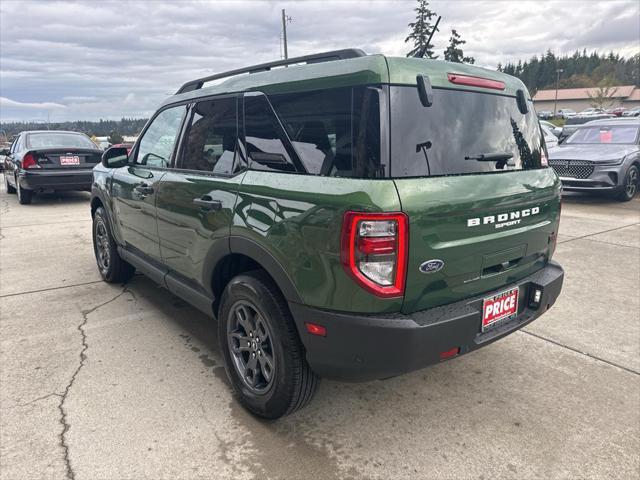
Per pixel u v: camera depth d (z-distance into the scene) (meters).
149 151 3.76
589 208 9.05
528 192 2.56
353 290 2.03
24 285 4.84
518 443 2.42
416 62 2.20
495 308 2.45
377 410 2.72
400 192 1.99
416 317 2.12
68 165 9.75
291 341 2.35
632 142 9.91
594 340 3.55
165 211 3.29
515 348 3.45
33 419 2.60
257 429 2.54
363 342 2.08
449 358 2.24
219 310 2.79
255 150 2.57
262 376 2.65
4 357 3.31
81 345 3.50
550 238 2.89
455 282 2.25
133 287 4.79
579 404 2.75
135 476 2.19
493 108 2.52
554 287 2.75
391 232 1.97
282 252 2.27
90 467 2.24
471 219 2.23
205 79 3.25
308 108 2.29
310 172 2.24
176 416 2.64
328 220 2.06
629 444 2.40
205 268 2.89
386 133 2.03
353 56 2.37
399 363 2.07
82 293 4.61
